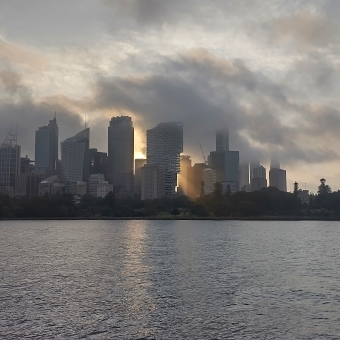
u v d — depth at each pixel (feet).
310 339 175.42
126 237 652.89
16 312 205.98
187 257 408.05
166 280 285.02
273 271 326.65
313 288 262.47
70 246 515.09
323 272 323.98
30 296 236.84
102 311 208.33
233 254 437.99
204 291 252.01
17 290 251.80
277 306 219.82
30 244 542.98
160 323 191.42
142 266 346.54
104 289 255.29
